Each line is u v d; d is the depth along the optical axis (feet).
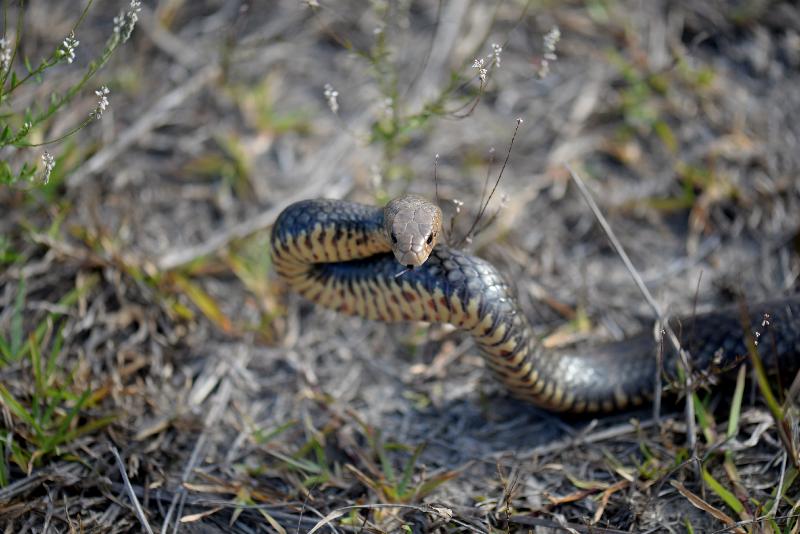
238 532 28.43
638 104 44.09
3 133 28.12
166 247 39.24
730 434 29.50
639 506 28.25
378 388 34.27
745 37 47.57
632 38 46.96
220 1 49.37
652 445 30.60
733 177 41.42
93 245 36.47
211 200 41.50
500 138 43.75
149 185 41.65
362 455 30.25
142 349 34.53
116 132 43.09
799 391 31.09
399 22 43.34
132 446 30.55
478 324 27.94
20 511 28.04
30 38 44.62
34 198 37.60
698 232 39.99
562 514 28.71
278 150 43.62
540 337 35.04
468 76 44.01
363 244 28.45
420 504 28.32
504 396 33.60
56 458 29.73
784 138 43.06
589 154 43.29
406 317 29.19
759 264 38.40
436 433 32.30
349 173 41.91
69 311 34.76
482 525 27.89
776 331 31.63
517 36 47.73
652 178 42.11
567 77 46.29
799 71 46.21
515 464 30.63
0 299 35.14
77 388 31.96
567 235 40.37
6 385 31.71
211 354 35.06
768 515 26.18
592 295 37.83
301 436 32.24
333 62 47.39
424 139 43.60
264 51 47.37
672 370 31.50
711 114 44.04
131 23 29.14
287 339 36.01
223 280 38.29
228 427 32.60
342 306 30.22
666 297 37.45
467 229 39.17
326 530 28.04
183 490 29.43
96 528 27.91
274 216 39.70
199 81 45.27
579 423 32.19
